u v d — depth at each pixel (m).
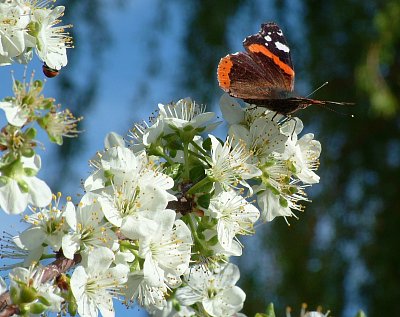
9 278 1.07
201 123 1.12
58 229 1.08
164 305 1.12
